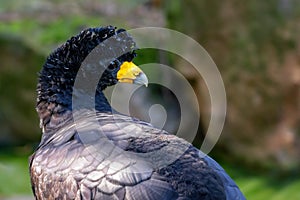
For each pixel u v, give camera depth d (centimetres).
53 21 1808
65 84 738
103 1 1923
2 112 1712
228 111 1479
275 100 1445
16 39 1719
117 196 582
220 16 1461
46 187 634
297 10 1410
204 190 586
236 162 1492
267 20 1428
